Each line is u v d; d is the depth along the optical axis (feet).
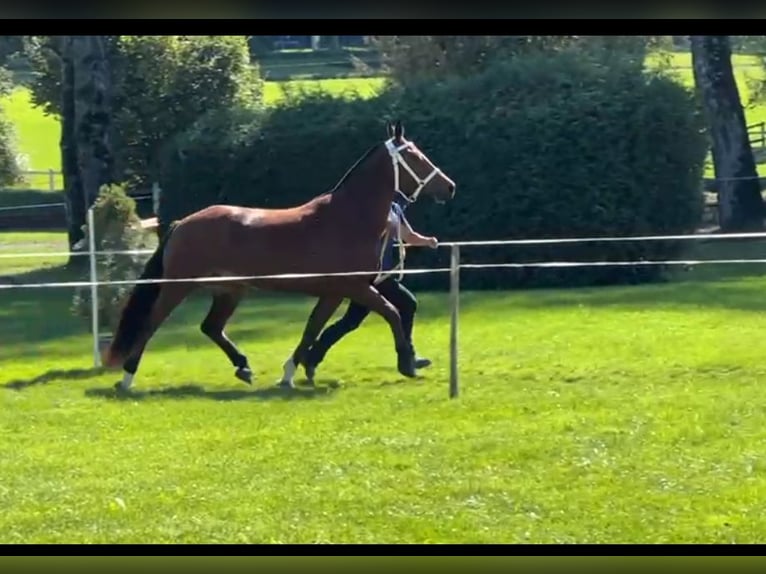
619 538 25.76
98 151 89.61
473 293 73.26
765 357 45.52
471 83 80.94
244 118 84.99
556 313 60.34
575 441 33.01
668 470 30.19
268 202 84.79
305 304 70.03
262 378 45.29
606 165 77.71
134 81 108.58
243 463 31.73
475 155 78.89
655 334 52.03
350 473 30.63
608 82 78.95
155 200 86.53
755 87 111.34
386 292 45.09
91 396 41.88
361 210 44.01
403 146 44.45
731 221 95.45
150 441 34.50
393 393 40.96
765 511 27.17
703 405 36.94
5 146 141.49
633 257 77.46
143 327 43.65
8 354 54.08
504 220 78.23
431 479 29.96
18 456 32.96
